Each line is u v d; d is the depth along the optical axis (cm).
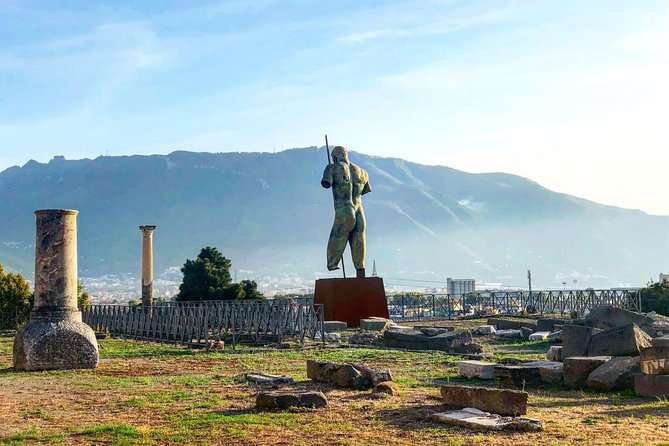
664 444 1202
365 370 1883
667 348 1702
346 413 1506
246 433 1331
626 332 2109
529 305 5616
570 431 1316
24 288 5094
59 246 2467
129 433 1334
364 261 4731
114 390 1906
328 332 3934
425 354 2802
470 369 2095
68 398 1775
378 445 1234
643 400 1652
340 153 4803
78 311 2505
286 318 3381
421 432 1324
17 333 2438
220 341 3138
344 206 4706
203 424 1410
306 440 1275
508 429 1327
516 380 1889
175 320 3447
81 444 1268
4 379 2152
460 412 1449
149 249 4909
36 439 1305
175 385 1986
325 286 4516
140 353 2923
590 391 1794
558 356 2348
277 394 1572
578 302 5159
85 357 2425
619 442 1225
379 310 4478
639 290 4853
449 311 5712
